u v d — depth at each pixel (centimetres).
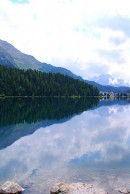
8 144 4034
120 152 3581
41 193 2092
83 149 3775
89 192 1975
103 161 3084
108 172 2636
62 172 2653
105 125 6181
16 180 2422
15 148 3784
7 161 3098
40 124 6050
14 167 2852
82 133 5072
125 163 2989
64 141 4322
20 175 2572
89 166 2867
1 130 5134
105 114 8850
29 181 2389
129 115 8669
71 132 5159
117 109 11375
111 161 3086
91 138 4594
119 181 2366
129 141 4353
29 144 4056
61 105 12112
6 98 17350
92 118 7550
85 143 4184
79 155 3412
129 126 6069
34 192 2114
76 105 12812
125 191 2114
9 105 10838
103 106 13350
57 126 5844
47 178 2467
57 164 2961
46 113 8306
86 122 6631
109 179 2420
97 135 4888
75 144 4109
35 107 10250
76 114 8438
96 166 2861
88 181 2372
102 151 3647
